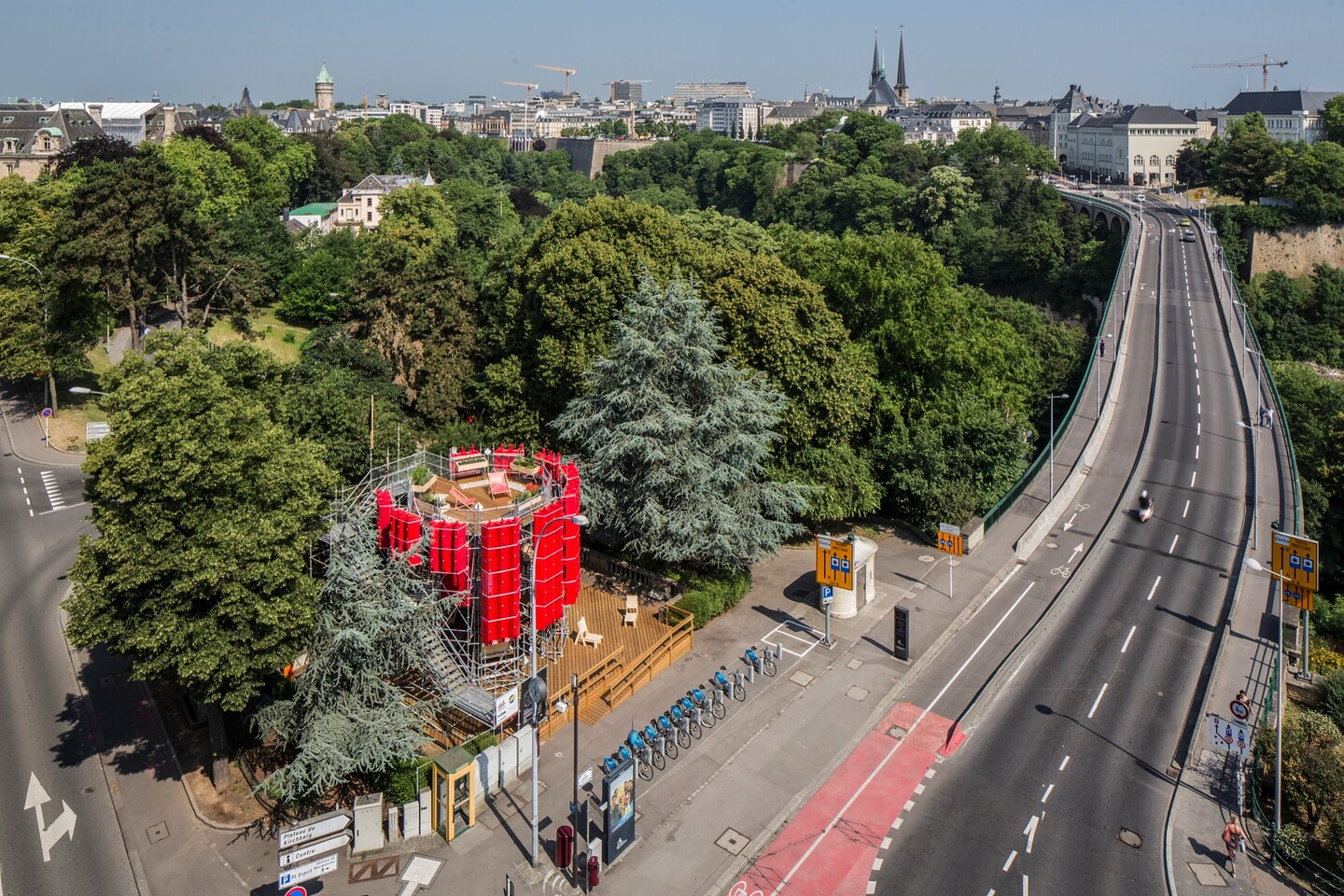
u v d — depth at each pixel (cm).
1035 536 7131
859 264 7856
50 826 3950
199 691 3972
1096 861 3825
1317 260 16975
